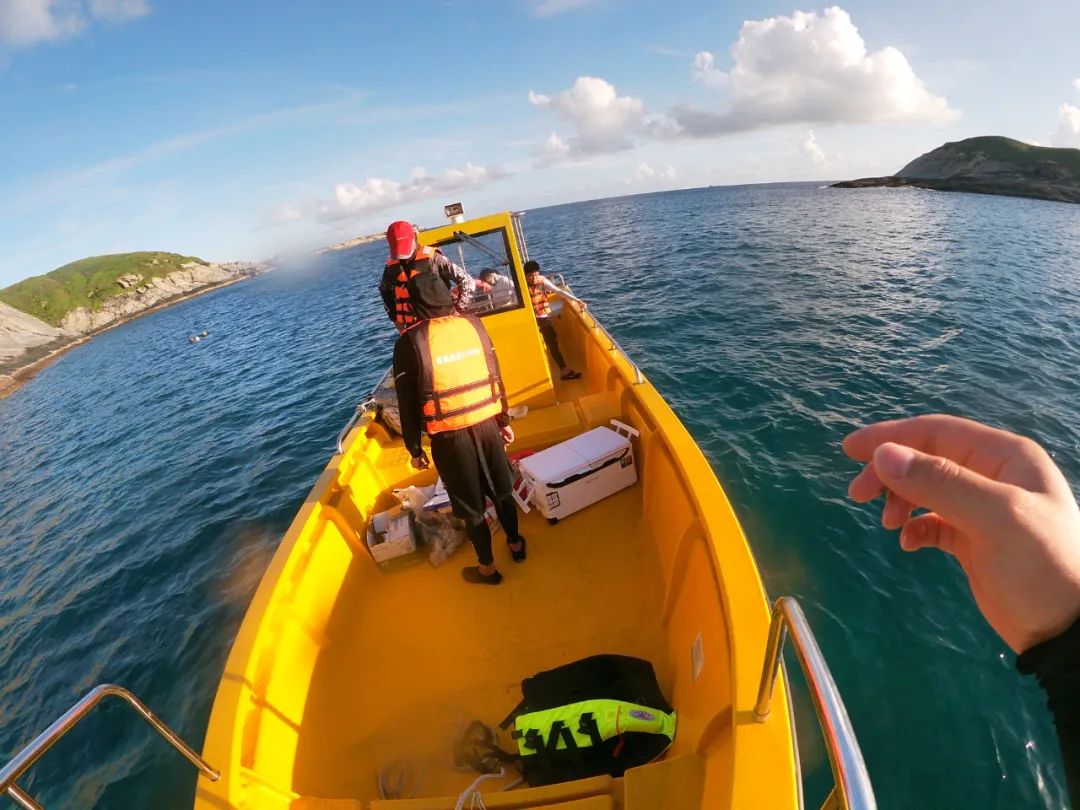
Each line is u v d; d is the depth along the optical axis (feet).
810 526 15.72
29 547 28.02
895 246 64.69
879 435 2.37
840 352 28.86
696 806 5.52
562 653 9.00
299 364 52.44
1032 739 10.08
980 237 71.56
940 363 26.61
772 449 19.94
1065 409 21.84
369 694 8.82
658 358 30.40
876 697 11.14
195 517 25.76
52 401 73.20
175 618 18.79
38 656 18.81
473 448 9.28
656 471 10.93
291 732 7.54
